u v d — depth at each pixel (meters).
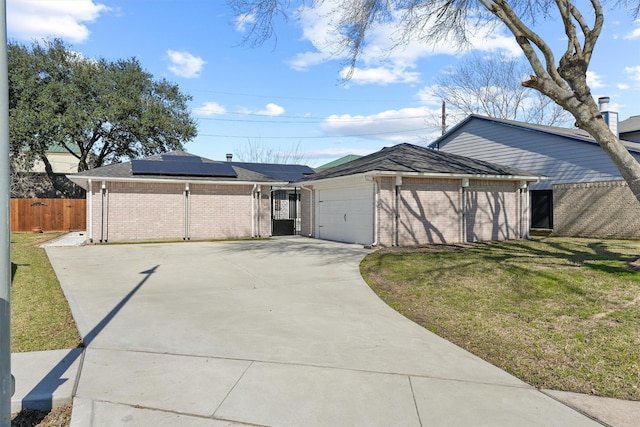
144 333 4.97
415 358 4.26
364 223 14.45
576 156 17.61
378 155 17.28
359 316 5.80
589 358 4.20
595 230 16.23
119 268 9.72
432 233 14.38
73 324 5.33
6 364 2.53
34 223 21.52
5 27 2.54
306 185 18.48
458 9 10.55
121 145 29.38
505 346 4.60
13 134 24.23
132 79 28.42
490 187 15.55
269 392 3.46
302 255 11.84
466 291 6.93
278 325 5.34
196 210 17.45
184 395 3.40
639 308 5.62
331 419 3.05
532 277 7.53
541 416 3.11
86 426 2.92
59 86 25.66
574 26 7.91
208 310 6.06
